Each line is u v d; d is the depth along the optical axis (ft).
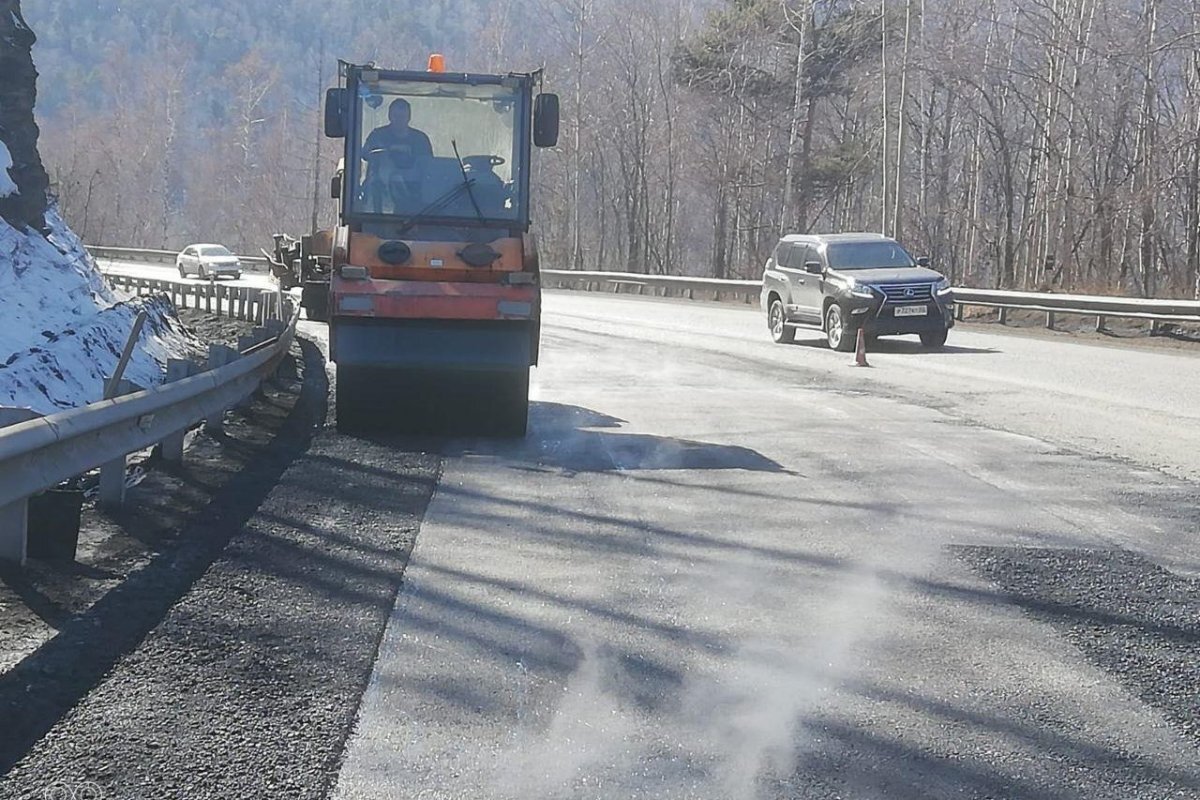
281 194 329.31
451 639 19.49
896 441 39.63
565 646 19.20
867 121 216.74
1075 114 138.72
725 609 21.18
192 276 188.65
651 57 230.68
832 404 49.39
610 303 138.21
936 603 21.66
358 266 38.91
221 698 16.89
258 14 598.34
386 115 41.16
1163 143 147.95
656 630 20.02
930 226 199.52
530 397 51.49
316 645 19.13
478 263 39.19
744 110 204.13
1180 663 18.78
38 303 60.49
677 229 261.24
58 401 49.98
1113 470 34.45
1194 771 14.87
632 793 14.06
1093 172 149.28
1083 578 23.27
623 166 238.89
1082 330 94.94
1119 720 16.46
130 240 330.34
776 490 31.48
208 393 36.06
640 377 59.98
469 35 424.46
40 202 72.64
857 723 16.22
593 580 22.89
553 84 238.07
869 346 79.71
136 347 64.64
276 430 41.60
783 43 189.98
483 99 41.37
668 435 40.91
